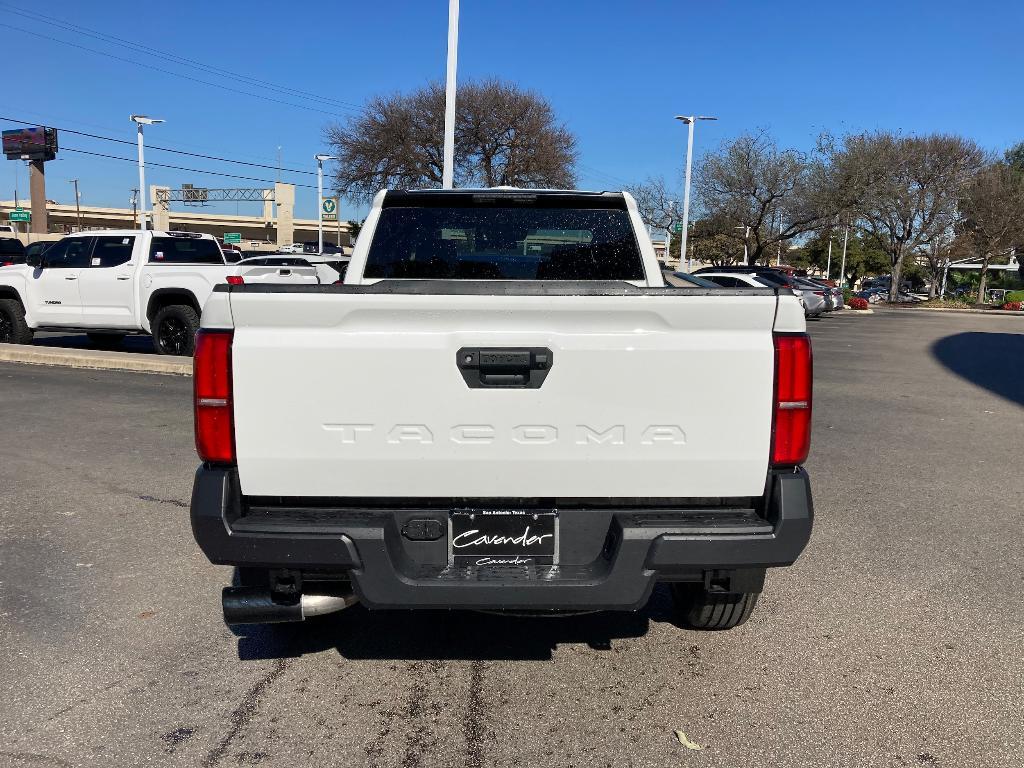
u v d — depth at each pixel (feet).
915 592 14.57
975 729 10.25
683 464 9.62
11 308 45.57
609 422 9.53
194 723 10.25
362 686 11.22
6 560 15.55
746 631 13.00
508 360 9.42
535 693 11.07
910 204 151.74
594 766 9.45
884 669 11.78
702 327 9.50
